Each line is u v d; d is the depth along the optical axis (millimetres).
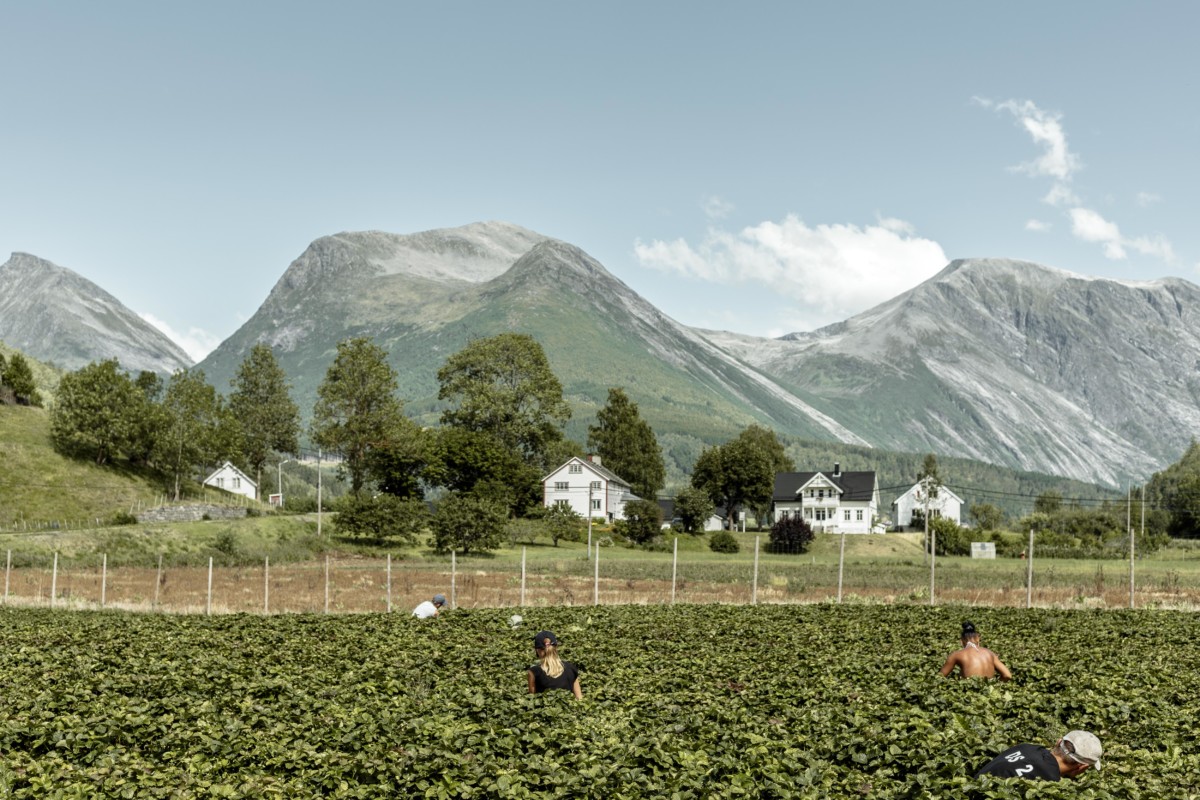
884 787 12188
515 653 25141
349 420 125062
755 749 13438
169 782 12703
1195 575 67938
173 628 32188
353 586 57781
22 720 15898
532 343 144875
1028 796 10672
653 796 11812
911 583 60250
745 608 39781
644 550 109812
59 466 110750
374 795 12156
